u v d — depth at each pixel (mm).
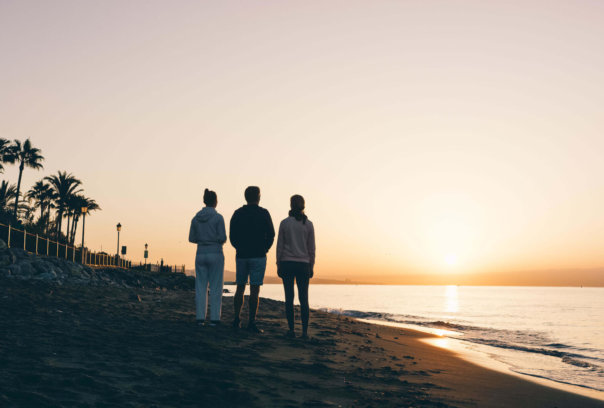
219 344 5746
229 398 3508
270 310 13773
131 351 4926
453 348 10430
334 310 30766
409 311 40844
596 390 6383
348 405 3613
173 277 42156
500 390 5039
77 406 3002
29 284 11953
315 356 5684
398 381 4773
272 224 7125
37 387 3340
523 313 42250
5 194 54719
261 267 7055
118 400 3211
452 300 86188
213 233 7230
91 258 37281
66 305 8688
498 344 13430
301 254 6840
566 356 11422
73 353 4629
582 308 55656
